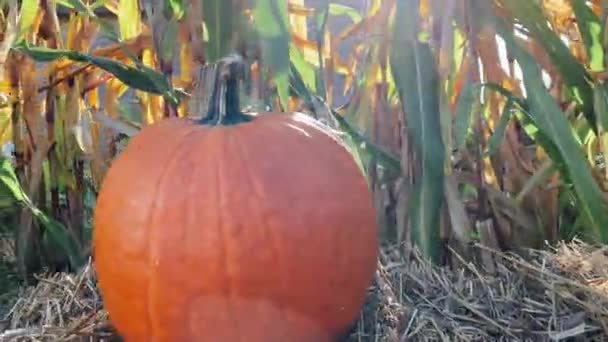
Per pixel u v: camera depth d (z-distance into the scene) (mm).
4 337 862
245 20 975
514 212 1110
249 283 739
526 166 1150
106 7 1182
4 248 1266
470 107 1006
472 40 1040
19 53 1089
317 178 761
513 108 1085
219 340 749
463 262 980
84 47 1160
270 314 750
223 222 735
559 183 1123
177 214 740
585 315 863
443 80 1026
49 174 1186
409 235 1062
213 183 743
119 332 797
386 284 907
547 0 1142
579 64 1043
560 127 984
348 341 831
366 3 1096
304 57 1123
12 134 1162
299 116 822
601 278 922
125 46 1030
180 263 737
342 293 774
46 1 1105
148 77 1000
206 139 763
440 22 1038
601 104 1028
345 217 767
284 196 745
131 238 749
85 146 1149
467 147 1114
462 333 845
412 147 1062
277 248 740
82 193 1198
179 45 1056
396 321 848
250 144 758
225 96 795
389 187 1123
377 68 1102
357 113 1126
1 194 1145
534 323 867
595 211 981
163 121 816
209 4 951
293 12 1074
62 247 1179
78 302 922
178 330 750
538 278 909
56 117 1160
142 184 755
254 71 1053
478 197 1102
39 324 902
